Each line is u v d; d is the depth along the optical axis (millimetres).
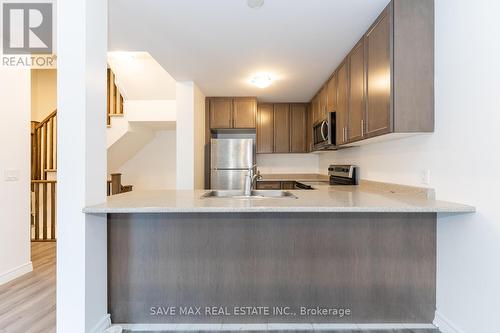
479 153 1602
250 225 2016
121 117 4793
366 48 2389
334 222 2014
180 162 3822
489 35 1532
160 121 4824
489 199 1543
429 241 2010
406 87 1966
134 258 2016
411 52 1969
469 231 1684
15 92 2893
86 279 1724
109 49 2805
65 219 1699
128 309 2014
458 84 1752
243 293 2020
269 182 4617
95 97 1800
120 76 4512
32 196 4758
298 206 1613
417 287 2006
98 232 1867
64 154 1698
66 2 1695
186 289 2021
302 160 5309
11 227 2824
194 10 2100
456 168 1768
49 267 3166
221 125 4590
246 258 2020
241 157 4359
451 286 1843
